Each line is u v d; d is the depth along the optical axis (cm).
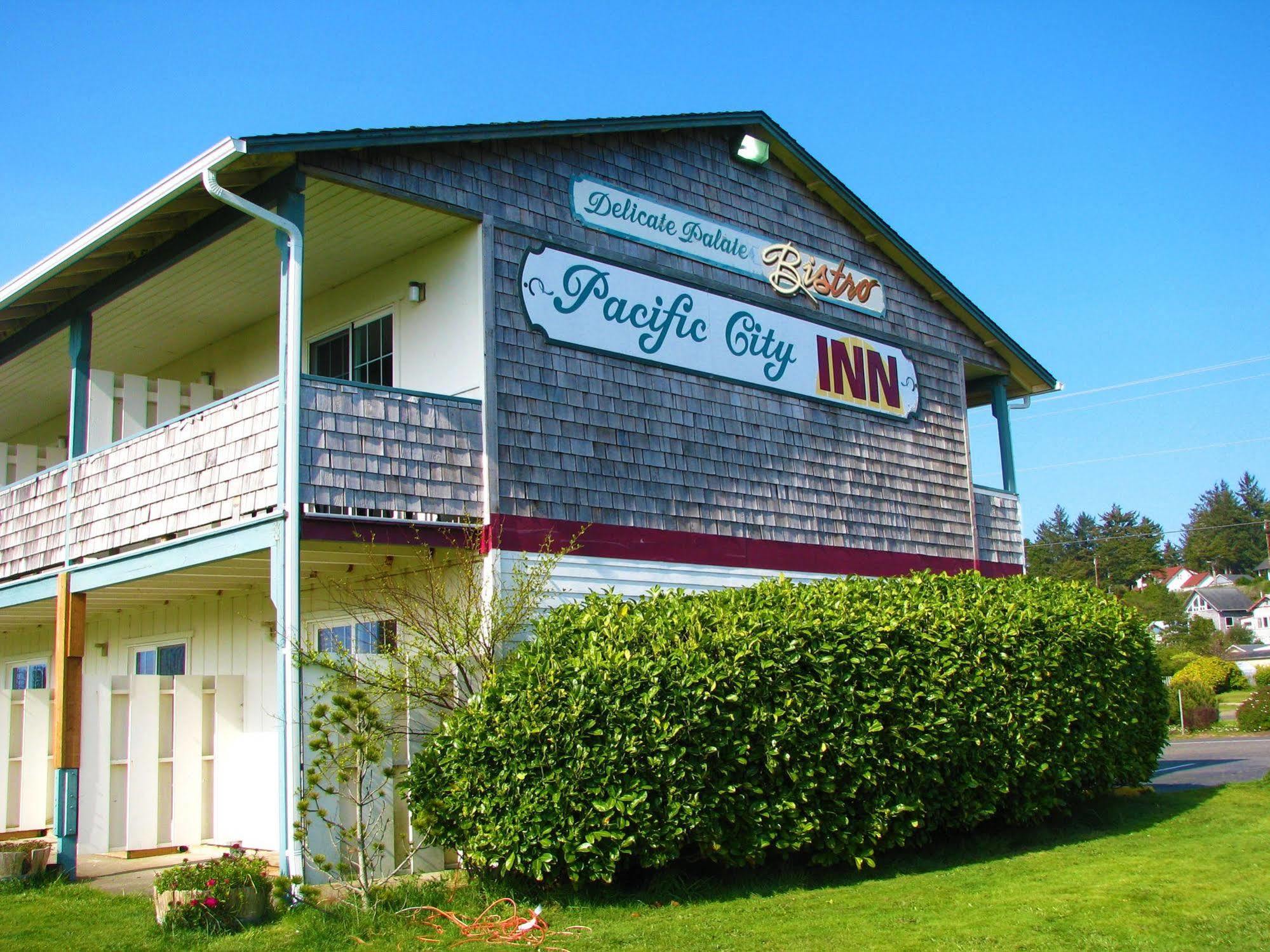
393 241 1109
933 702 983
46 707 1373
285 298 930
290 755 879
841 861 948
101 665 1557
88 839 1207
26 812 1345
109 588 1182
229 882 791
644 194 1233
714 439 1252
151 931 777
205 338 1406
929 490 1535
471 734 852
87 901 899
